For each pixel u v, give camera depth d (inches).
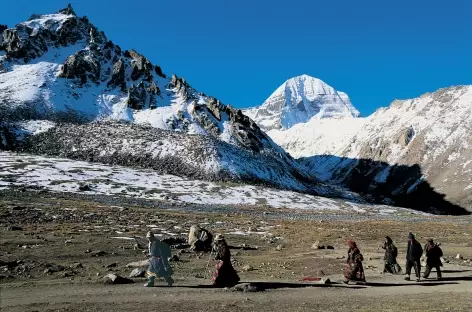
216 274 656.4
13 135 4712.1
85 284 638.5
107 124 5615.2
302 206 3641.7
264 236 1558.8
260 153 5841.5
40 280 660.7
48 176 3280.0
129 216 1870.1
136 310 484.7
